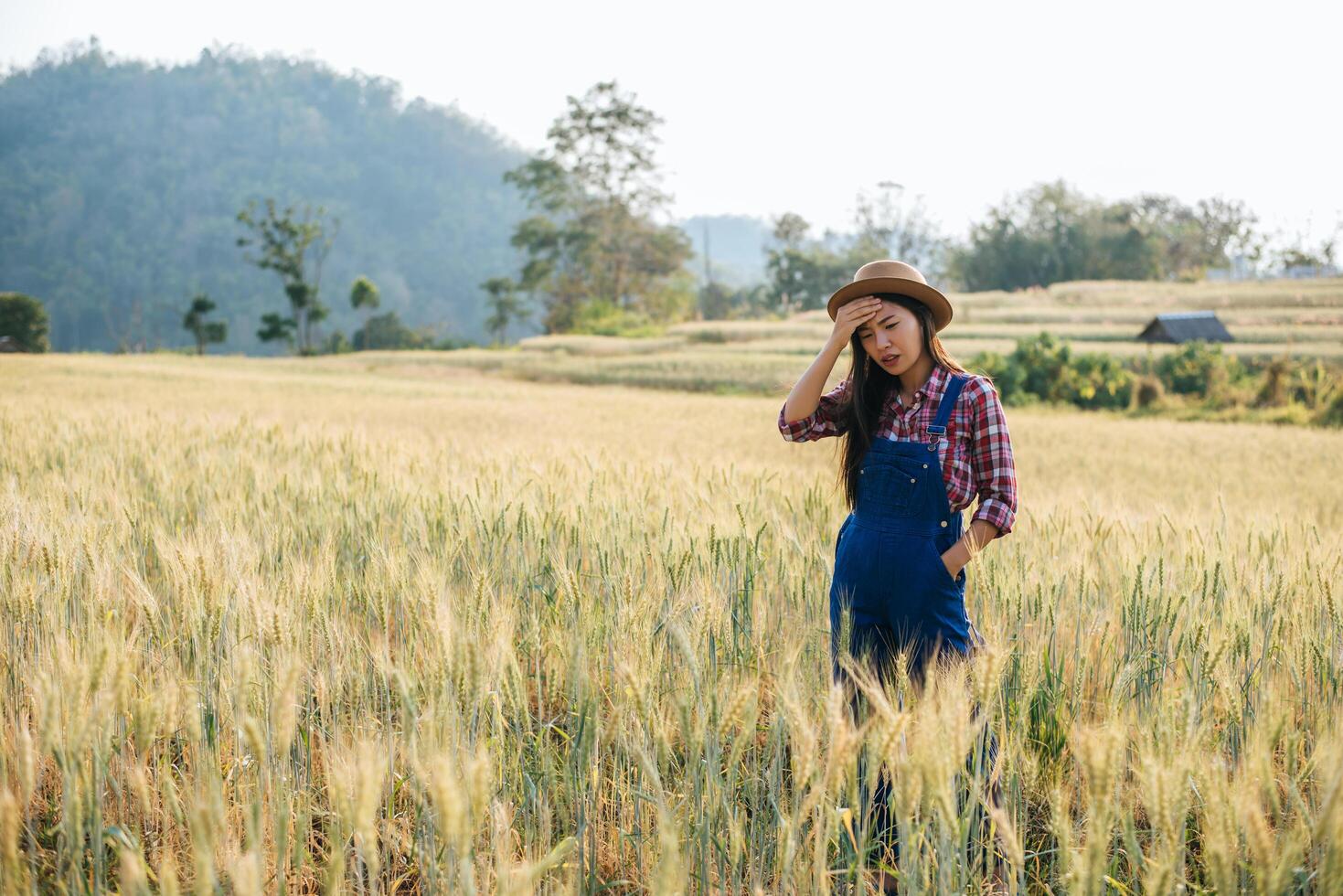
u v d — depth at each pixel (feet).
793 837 5.76
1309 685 8.63
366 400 79.77
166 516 14.98
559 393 108.06
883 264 8.64
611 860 7.93
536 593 10.91
